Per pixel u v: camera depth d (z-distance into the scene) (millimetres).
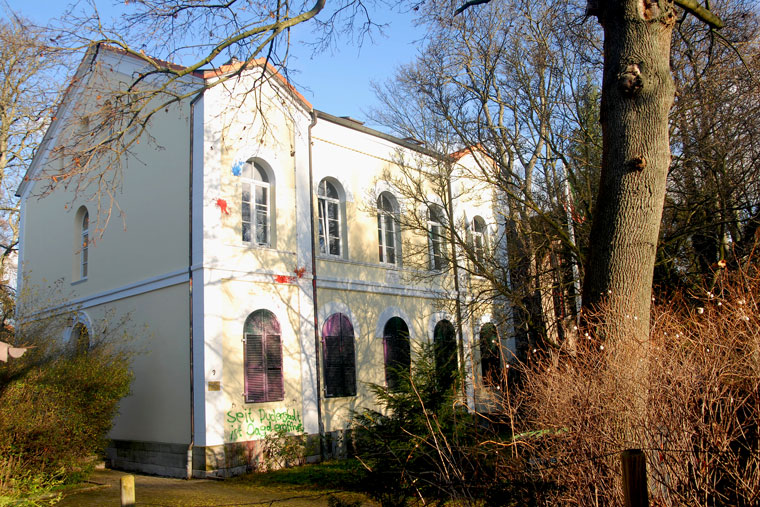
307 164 16219
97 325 16734
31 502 9188
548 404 5500
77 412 11844
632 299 6691
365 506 6391
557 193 14961
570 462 5039
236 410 13523
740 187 13398
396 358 17766
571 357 6172
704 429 4559
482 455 5395
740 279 7051
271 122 15508
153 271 15180
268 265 14820
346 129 17625
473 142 15844
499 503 4848
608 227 7027
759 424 4516
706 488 4426
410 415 7816
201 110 14320
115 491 11281
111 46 10242
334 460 14633
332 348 16047
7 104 18703
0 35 11445
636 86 6930
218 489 11422
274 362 14453
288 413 14492
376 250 18016
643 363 5270
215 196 14133
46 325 13586
